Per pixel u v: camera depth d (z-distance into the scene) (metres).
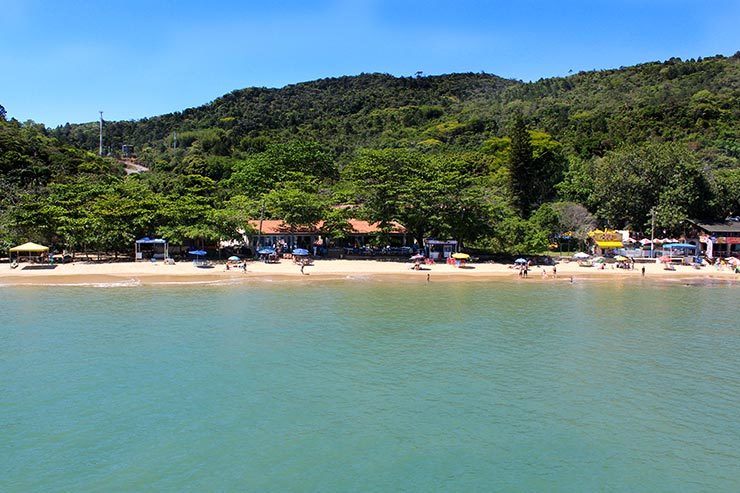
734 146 119.69
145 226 74.12
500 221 83.88
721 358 31.94
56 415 22.88
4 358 30.34
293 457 19.75
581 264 79.62
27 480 18.05
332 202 83.94
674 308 47.81
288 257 79.75
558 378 28.12
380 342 34.62
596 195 98.88
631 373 29.06
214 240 78.88
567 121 151.75
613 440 21.38
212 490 17.61
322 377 27.81
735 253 87.81
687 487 18.23
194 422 22.41
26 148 109.81
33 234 73.19
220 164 139.88
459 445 20.80
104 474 18.45
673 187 92.19
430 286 59.56
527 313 44.62
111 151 185.75
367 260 79.25
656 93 172.62
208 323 39.44
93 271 66.00
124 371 28.38
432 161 86.31
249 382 26.98
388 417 23.14
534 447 20.75
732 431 22.20
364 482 18.22
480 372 28.92
